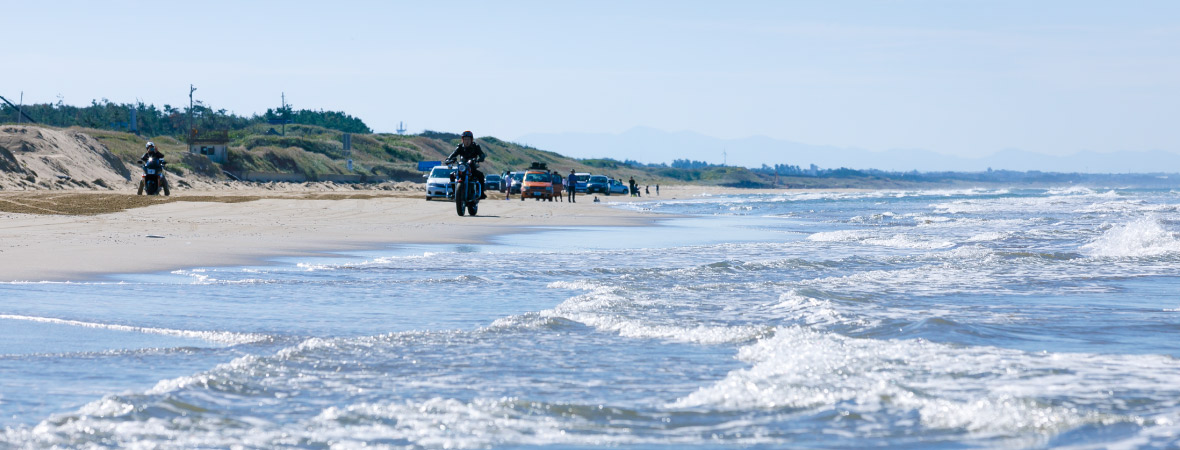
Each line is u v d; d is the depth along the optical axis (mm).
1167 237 17828
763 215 39719
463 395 4988
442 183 51250
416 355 6203
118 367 5797
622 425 4316
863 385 5047
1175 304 9430
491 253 16703
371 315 8453
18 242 16141
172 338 7078
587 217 34469
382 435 4070
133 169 98938
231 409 4539
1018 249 18547
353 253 16297
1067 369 5523
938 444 3918
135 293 9930
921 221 33062
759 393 4891
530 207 41812
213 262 13867
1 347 6523
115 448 3809
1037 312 8672
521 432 4160
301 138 198875
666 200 77438
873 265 14438
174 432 4059
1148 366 5598
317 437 4023
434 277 12062
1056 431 4055
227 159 139875
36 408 4586
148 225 22297
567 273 12727
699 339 6992
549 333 7258
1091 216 35562
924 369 5531
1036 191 129250
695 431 4199
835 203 63469
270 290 10406
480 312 8758
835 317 8148
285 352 6109
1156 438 3906
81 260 13375
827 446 3928
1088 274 12742
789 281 11969
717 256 16344
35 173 66688
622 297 9469
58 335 7113
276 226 23531
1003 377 5281
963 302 9617
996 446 3863
